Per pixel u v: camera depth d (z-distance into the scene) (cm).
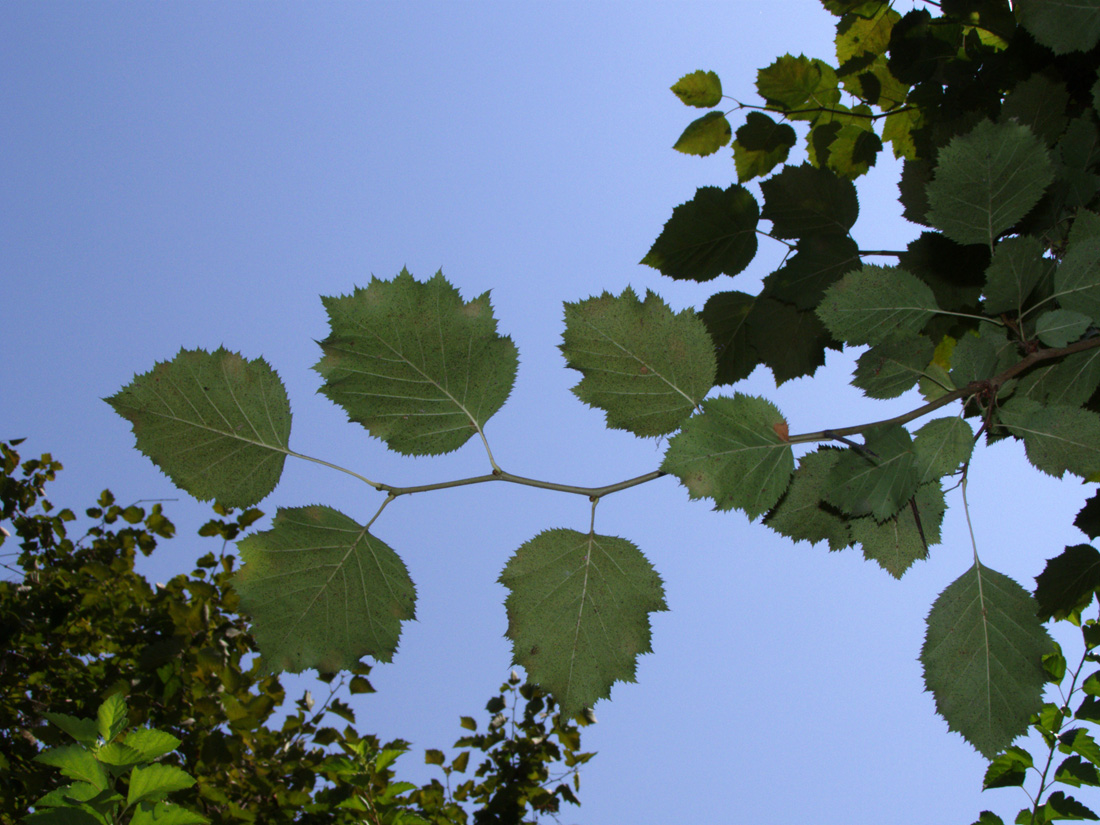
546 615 93
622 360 94
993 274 96
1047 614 104
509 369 94
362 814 161
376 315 93
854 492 92
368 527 93
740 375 119
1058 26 99
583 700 92
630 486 92
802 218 114
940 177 96
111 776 91
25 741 184
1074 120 104
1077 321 94
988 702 93
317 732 208
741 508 90
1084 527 105
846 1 130
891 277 95
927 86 124
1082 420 92
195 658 203
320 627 92
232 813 168
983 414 94
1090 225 96
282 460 93
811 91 131
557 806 227
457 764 236
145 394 93
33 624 211
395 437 94
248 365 94
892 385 95
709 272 117
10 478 243
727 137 134
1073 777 114
